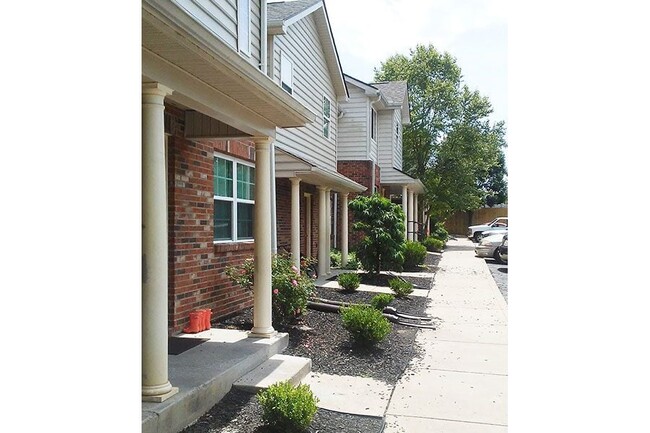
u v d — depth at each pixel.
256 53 8.62
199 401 4.07
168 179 6.02
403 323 8.27
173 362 4.84
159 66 3.87
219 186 7.54
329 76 15.15
